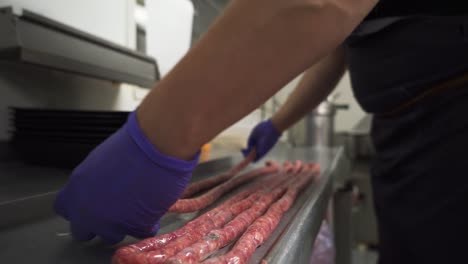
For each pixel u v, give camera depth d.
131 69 0.94
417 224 0.69
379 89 0.74
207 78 0.25
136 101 1.18
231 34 0.24
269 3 0.23
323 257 1.10
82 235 0.34
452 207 0.61
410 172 0.72
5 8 0.60
